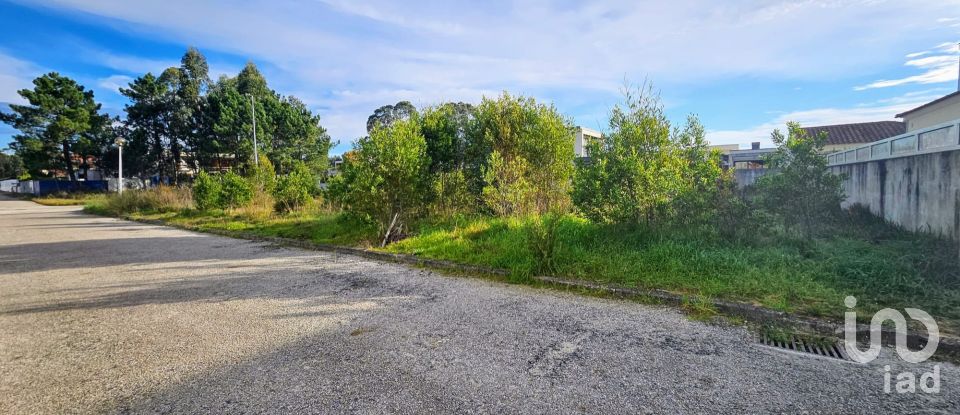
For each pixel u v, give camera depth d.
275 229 10.13
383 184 7.46
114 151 35.91
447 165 9.66
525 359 2.79
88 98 35.84
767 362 2.67
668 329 3.29
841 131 24.78
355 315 3.83
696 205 5.71
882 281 3.86
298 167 14.16
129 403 2.37
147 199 19.19
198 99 35.06
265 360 2.89
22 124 32.38
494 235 6.77
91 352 3.12
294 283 5.14
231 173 14.98
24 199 34.59
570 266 4.97
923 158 5.93
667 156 6.23
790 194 5.70
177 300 4.49
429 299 4.30
